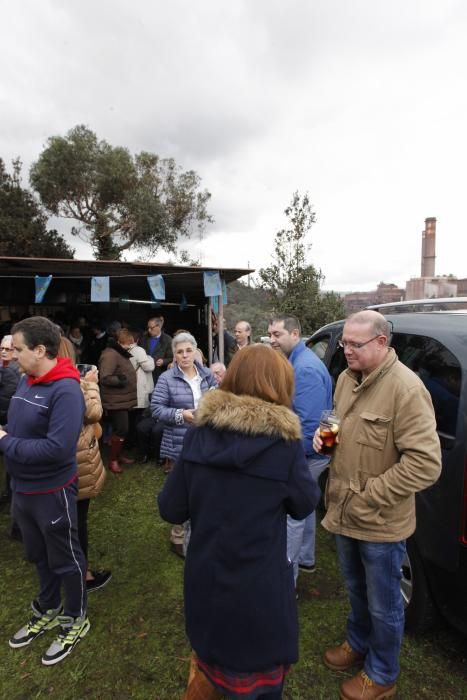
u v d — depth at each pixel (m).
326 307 10.09
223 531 1.14
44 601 2.06
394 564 1.62
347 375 1.82
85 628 2.09
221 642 1.14
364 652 1.85
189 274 5.80
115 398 4.14
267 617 1.13
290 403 1.29
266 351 1.28
